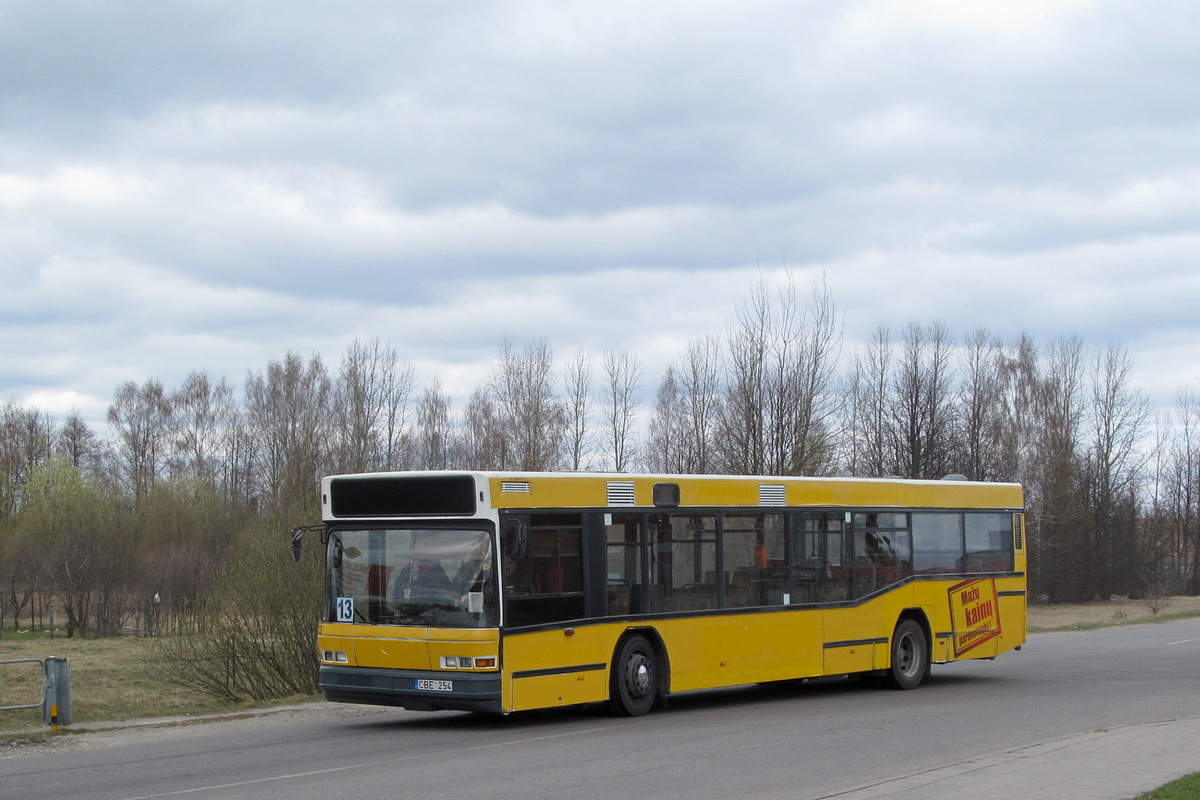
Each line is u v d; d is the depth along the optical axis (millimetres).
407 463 51406
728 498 15992
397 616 13508
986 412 52719
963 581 19453
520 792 9547
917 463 45844
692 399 42062
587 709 15828
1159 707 15766
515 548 12969
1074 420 61812
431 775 10430
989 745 12289
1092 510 62875
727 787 9789
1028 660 24375
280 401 61219
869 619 17766
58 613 55562
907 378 46688
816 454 36219
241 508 50500
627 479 14789
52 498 64125
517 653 13172
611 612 14375
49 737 13688
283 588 23250
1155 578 64125
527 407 48031
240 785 10039
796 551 16812
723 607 15695
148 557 47344
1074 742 12008
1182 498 76000
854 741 12555
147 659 26609
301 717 15922
